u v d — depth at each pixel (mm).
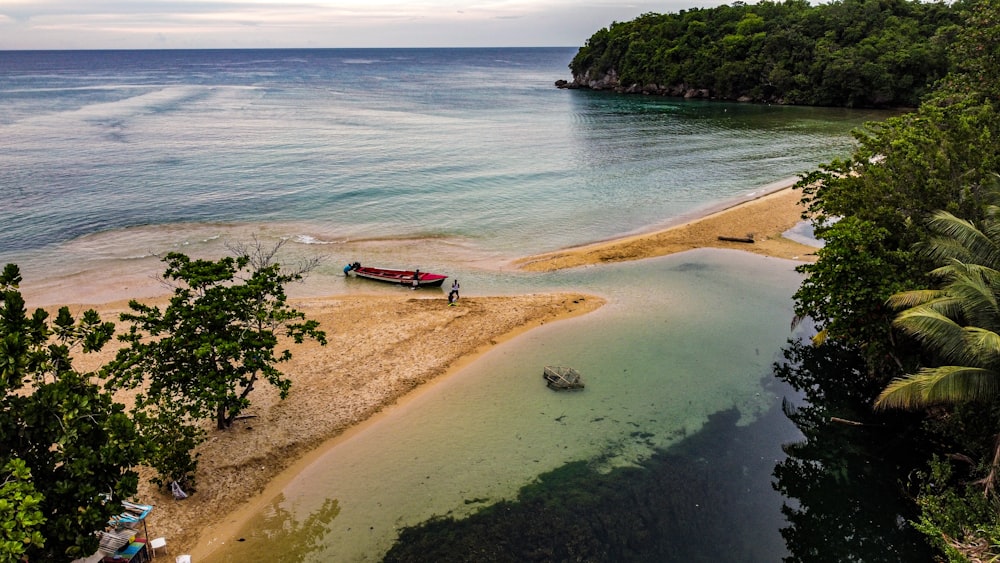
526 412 22016
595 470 19156
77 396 11828
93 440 12234
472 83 182375
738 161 64562
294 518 17031
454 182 54719
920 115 26719
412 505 17609
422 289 33125
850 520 17406
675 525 17047
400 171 58500
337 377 23688
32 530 10508
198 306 18172
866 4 125000
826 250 21547
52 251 37219
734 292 32438
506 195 51125
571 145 73938
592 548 16188
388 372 24234
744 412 22234
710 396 23125
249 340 18375
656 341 27203
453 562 15695
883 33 114750
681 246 39469
